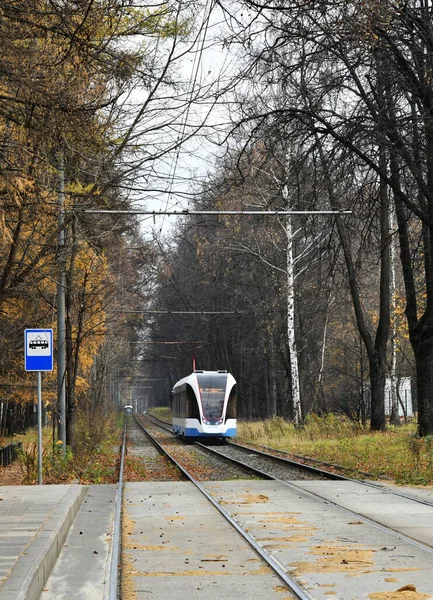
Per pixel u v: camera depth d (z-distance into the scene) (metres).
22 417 103.25
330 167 48.88
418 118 45.91
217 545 21.81
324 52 44.25
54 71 23.08
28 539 19.44
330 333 119.81
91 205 32.53
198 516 27.55
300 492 34.47
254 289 117.12
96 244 38.62
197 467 55.56
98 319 62.00
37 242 37.56
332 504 30.19
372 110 47.56
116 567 18.67
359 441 63.56
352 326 113.50
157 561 19.73
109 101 25.67
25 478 39.19
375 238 59.78
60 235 38.16
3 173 23.42
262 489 36.09
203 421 87.69
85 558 20.12
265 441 80.94
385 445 58.47
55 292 51.53
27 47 22.75
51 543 18.94
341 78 47.06
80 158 28.58
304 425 86.62
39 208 28.11
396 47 45.88
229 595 16.34
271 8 31.41
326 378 127.88
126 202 33.66
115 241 44.78
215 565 19.23
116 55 25.80
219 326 141.75
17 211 28.33
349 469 45.12
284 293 101.44
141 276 83.88
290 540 22.27
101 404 98.06
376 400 77.19
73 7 22.41
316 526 24.77
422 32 44.56
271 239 88.38
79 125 24.36
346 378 121.25
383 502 30.67
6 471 48.19
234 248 89.56
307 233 56.75
